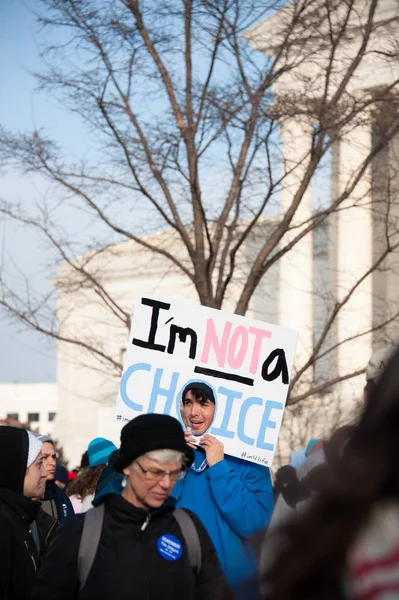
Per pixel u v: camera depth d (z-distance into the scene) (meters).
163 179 11.89
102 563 3.87
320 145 11.52
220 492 5.39
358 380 17.59
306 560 1.25
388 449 1.26
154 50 11.38
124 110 11.62
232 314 6.52
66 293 12.88
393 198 12.68
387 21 11.75
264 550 1.33
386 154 12.59
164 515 4.05
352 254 26.69
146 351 6.48
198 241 12.01
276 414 6.41
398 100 11.34
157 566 3.90
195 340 6.49
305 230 11.88
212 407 6.05
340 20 11.91
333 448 1.31
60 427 48.94
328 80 11.38
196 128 11.52
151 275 37.69
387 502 1.25
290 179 15.49
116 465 4.05
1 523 4.86
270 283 33.75
